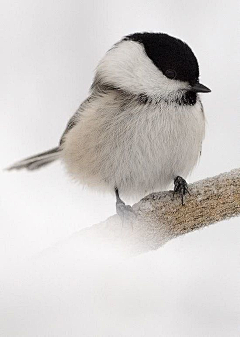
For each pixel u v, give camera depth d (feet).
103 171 7.25
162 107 7.22
